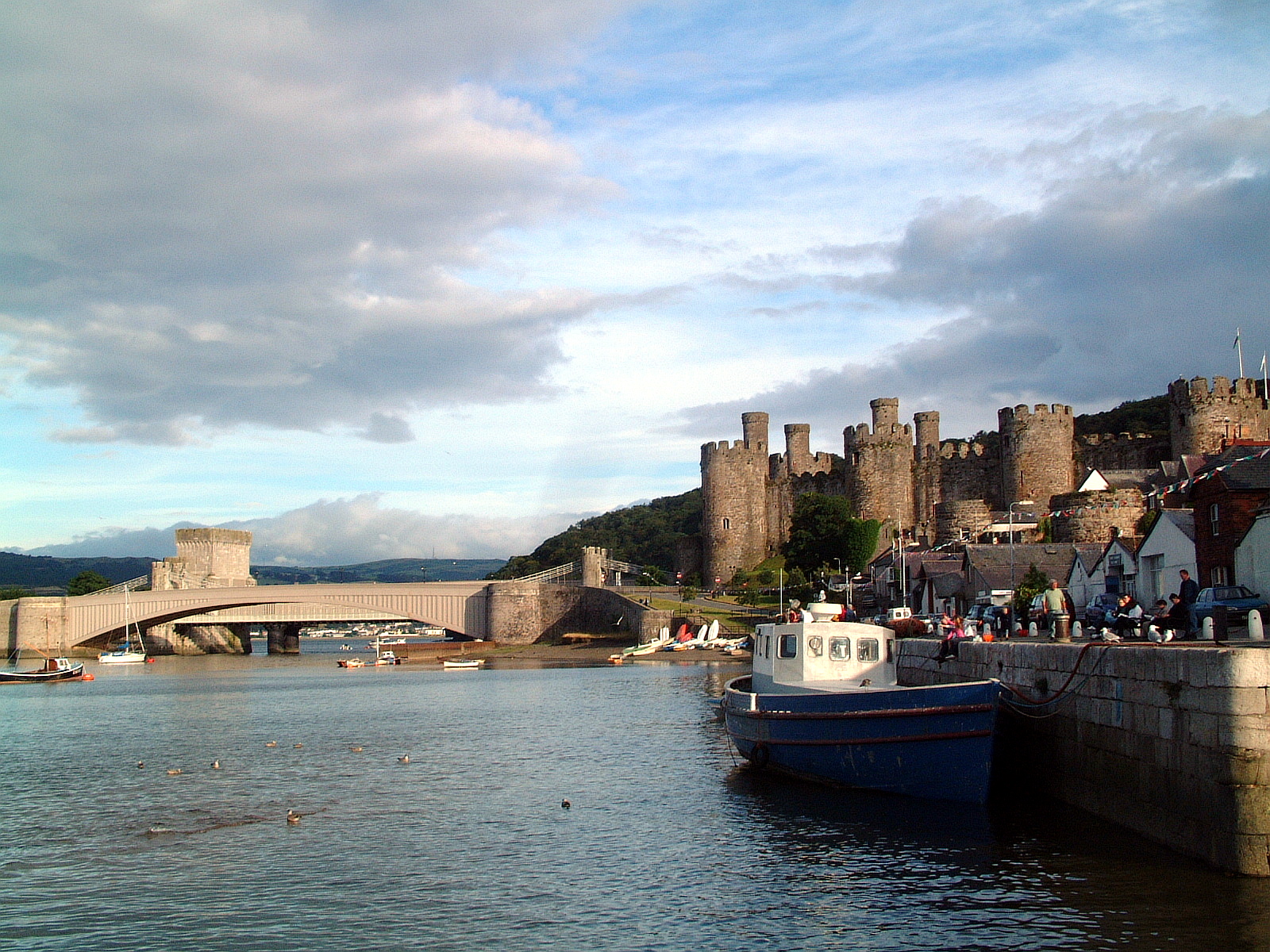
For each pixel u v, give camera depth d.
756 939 19.70
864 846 25.36
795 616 37.72
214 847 27.27
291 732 50.84
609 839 27.23
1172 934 18.53
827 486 135.25
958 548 89.25
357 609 147.88
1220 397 94.38
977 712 27.64
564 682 78.00
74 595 166.62
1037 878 21.84
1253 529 37.00
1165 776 21.69
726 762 38.44
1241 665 19.38
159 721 57.84
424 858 25.88
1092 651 25.30
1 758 43.88
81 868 25.52
